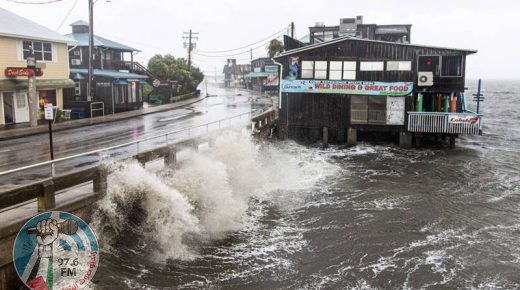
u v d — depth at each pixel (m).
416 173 23.44
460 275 11.83
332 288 10.85
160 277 10.64
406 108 29.84
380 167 24.75
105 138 22.58
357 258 12.59
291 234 14.21
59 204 10.03
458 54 28.94
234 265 11.77
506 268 12.32
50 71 31.20
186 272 11.12
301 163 24.69
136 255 11.23
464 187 20.84
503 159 27.77
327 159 26.61
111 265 10.38
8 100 28.28
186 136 23.22
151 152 13.63
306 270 11.73
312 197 18.39
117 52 48.38
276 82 76.75
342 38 29.66
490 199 18.89
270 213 16.17
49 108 14.23
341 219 15.73
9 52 27.72
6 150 18.95
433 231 14.86
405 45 29.20
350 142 30.64
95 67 43.78
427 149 30.48
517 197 19.23
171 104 48.03
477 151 30.47
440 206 17.61
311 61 30.55
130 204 12.09
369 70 30.02
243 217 15.38
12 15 32.09
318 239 13.84
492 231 15.04
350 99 30.39
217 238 13.46
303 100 30.97
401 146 30.22
